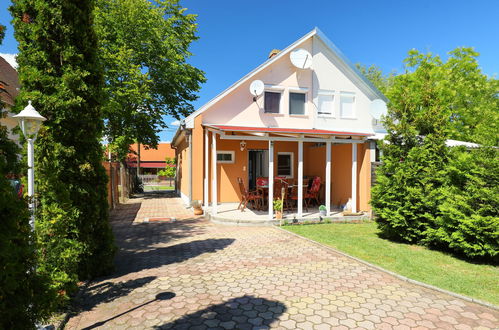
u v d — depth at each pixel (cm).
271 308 455
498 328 402
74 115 527
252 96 1393
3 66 1606
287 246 819
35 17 527
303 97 1473
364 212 1293
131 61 2177
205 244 846
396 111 926
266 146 1571
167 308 458
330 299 488
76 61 536
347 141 1231
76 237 541
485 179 708
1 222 255
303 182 1402
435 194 797
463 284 546
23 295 286
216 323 411
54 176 473
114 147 2016
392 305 467
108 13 2142
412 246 823
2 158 262
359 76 1509
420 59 1973
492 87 2006
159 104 2516
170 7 2534
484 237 661
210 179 1464
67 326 408
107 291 524
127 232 1020
